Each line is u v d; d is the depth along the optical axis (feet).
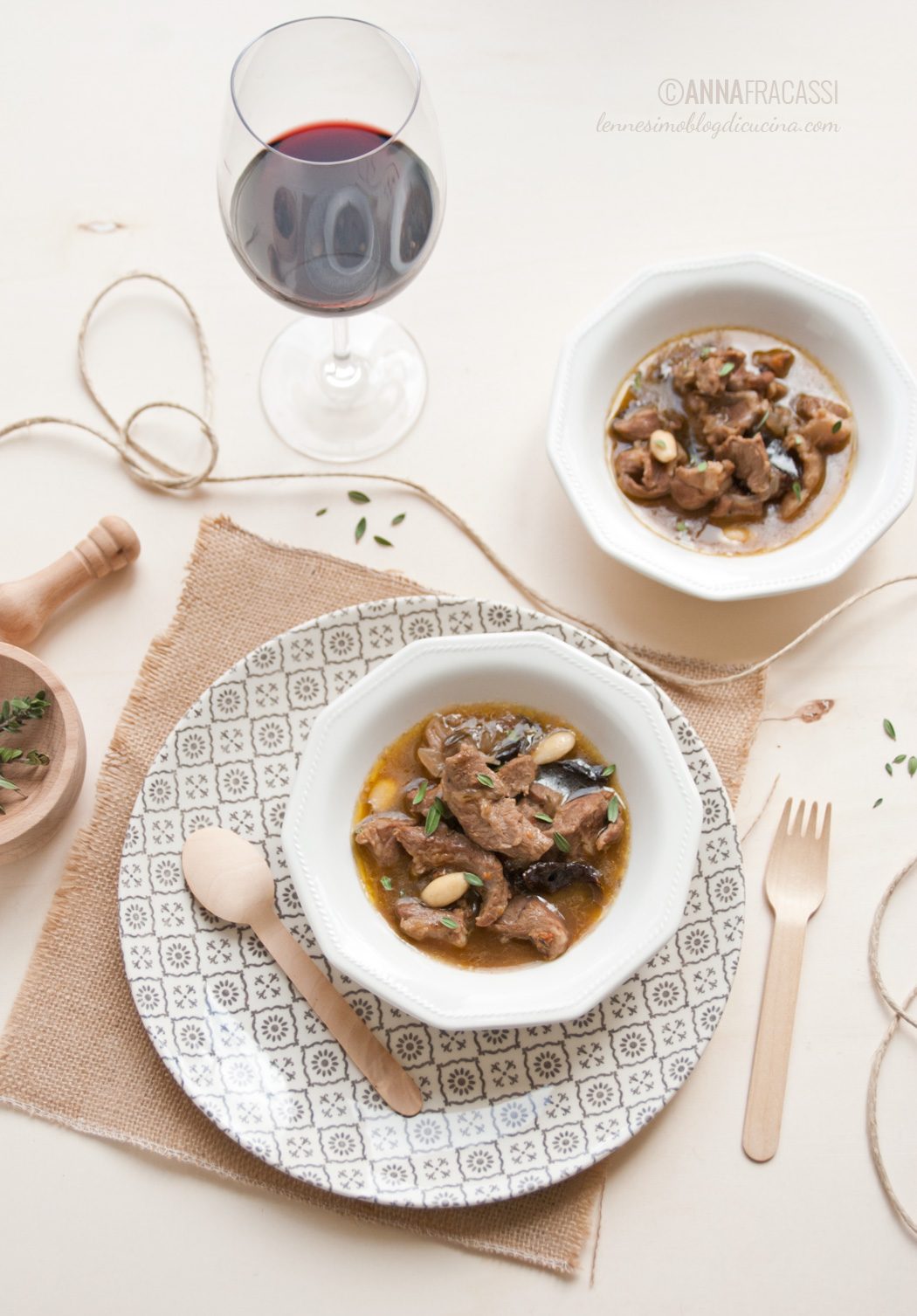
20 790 2.70
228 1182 2.66
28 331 2.91
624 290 2.77
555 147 2.98
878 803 2.77
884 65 3.01
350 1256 2.64
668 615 2.84
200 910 2.65
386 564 2.85
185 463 2.88
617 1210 2.64
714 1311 2.62
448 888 2.57
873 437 2.76
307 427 2.89
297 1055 2.62
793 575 2.68
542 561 2.86
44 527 2.85
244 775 2.68
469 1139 2.59
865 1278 2.63
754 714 2.77
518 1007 2.50
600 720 2.62
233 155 2.47
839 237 2.97
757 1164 2.66
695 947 2.62
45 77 2.99
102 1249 2.63
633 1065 2.60
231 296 2.93
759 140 2.99
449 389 2.91
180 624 2.80
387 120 2.69
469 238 2.96
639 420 2.80
